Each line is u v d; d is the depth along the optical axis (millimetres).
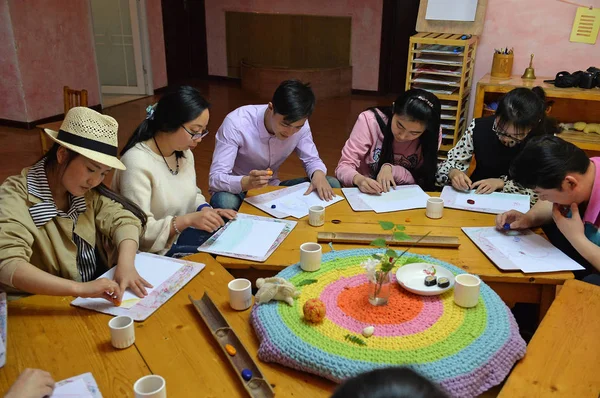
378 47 7277
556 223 1834
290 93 2189
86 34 6176
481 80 3340
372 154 2656
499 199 2268
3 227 1490
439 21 3518
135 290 1549
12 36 5344
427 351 1260
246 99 7223
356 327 1362
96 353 1300
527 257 1772
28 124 5664
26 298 1528
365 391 576
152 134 2061
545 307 1726
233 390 1180
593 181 1794
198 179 4355
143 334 1373
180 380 1209
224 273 1670
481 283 1577
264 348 1295
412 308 1451
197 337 1362
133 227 1767
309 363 1233
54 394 1148
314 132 5719
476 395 1209
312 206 2174
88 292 1464
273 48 7797
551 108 3449
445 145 3523
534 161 1726
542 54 3414
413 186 2432
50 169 1626
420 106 2268
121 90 7387
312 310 1357
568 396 1165
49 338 1354
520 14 3365
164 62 7582
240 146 2543
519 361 1287
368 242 1874
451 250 1842
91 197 1757
